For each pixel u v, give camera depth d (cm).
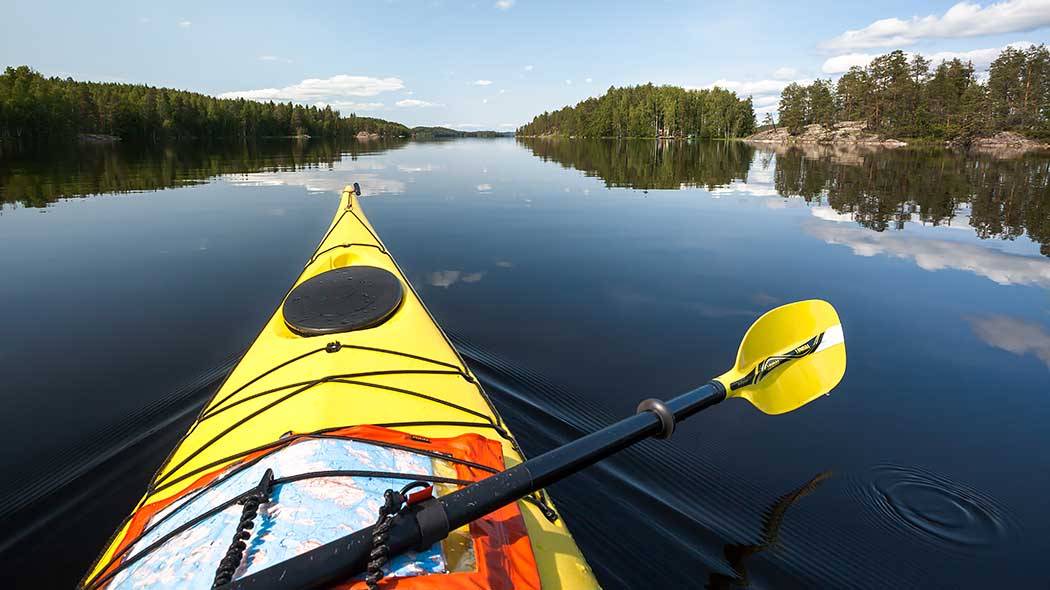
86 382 427
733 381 267
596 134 10119
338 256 510
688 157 3241
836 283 670
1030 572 254
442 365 312
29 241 872
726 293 645
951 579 251
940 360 463
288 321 329
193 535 153
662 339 518
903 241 878
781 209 1209
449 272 735
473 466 200
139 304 598
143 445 351
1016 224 991
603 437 194
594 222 1067
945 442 353
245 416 260
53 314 567
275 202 1273
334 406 246
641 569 257
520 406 404
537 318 568
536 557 197
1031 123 5497
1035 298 602
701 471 327
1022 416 380
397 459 187
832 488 311
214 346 493
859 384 427
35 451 343
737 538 275
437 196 1419
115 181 1658
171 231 954
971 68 6669
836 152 3788
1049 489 308
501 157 3225
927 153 3519
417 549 138
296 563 120
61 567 257
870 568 257
